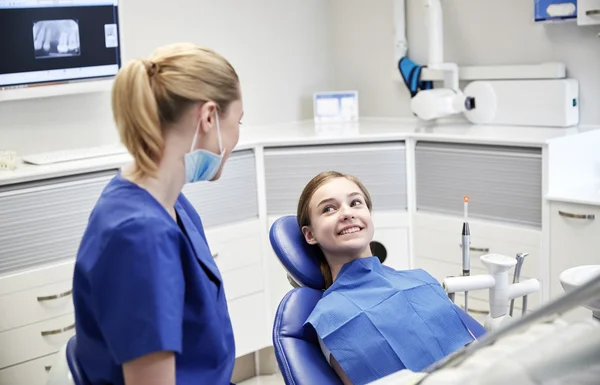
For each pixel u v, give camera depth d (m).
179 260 1.37
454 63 3.50
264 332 3.29
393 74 3.77
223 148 1.44
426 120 3.67
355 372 1.79
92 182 2.74
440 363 1.12
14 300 2.58
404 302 1.88
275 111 3.87
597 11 2.91
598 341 0.98
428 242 3.21
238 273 3.17
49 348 2.68
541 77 3.23
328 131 3.43
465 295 2.01
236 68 3.69
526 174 2.85
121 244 1.30
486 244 3.00
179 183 1.44
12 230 2.57
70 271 2.70
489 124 3.38
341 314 1.84
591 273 1.69
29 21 2.80
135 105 1.34
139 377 1.30
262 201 3.21
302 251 2.05
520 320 1.02
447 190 3.12
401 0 3.71
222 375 1.49
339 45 4.06
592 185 2.89
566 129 3.11
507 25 3.37
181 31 3.47
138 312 1.28
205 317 1.43
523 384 0.96
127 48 3.30
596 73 3.12
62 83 2.94
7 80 2.79
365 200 2.07
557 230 2.77
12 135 2.98
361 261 1.96
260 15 3.76
